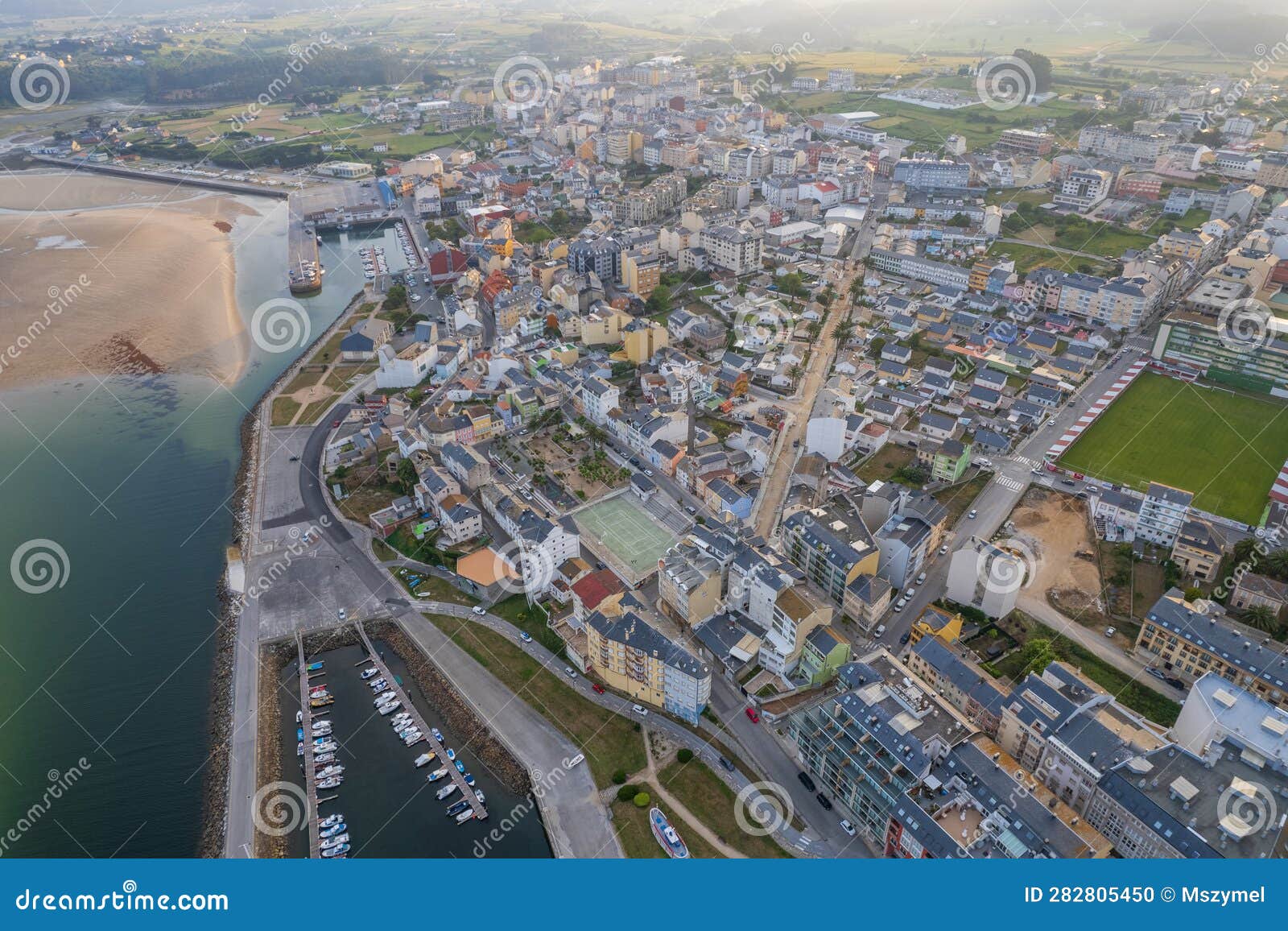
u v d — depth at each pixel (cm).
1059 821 18138
